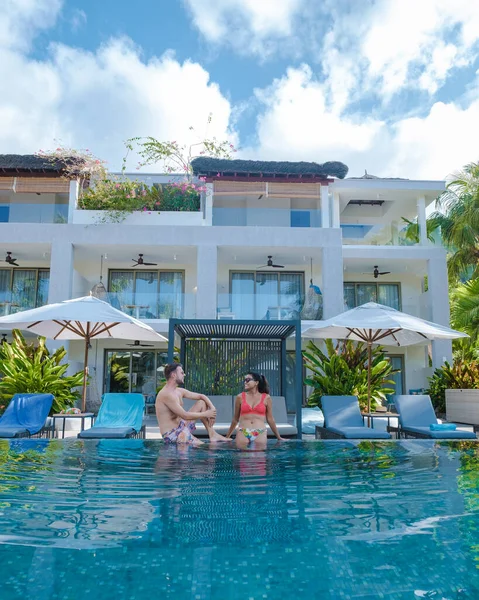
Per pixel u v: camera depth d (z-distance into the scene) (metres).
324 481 4.03
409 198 20.12
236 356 11.06
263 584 2.01
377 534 2.62
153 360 19.22
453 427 8.31
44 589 1.96
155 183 19.39
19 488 3.73
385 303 20.92
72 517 2.94
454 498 3.44
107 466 4.70
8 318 8.79
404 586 2.00
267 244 17.19
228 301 16.89
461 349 20.78
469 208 19.80
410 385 19.95
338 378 13.21
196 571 2.13
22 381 11.17
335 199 19.00
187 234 17.02
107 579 2.05
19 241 16.75
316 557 2.30
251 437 6.49
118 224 16.98
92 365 18.80
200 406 6.94
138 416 8.95
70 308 8.90
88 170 17.61
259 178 18.16
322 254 17.33
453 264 21.53
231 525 2.79
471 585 2.00
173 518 2.93
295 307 17.11
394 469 4.59
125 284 19.77
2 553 2.34
